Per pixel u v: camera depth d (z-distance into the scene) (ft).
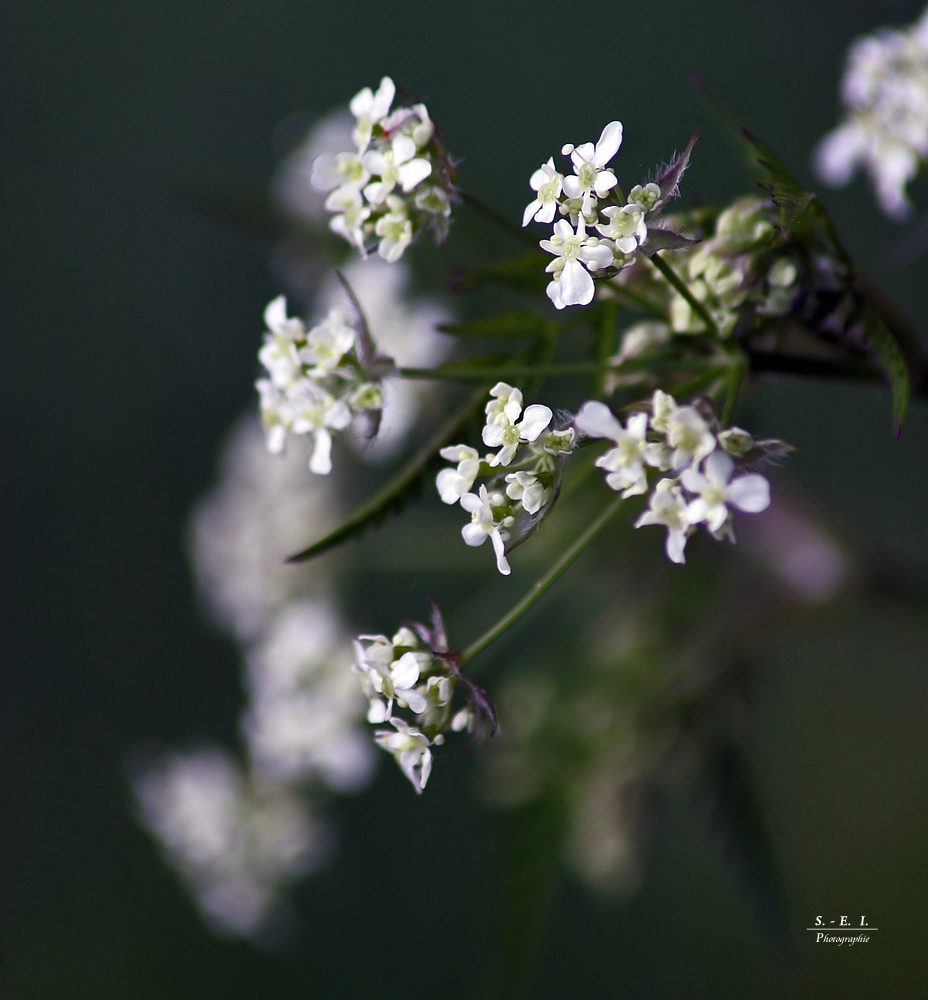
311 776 0.77
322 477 0.77
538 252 0.62
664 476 0.58
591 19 1.36
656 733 0.71
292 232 0.78
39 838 1.33
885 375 0.60
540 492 0.58
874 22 1.26
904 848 1.16
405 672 0.59
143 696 1.38
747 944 1.15
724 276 0.59
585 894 1.20
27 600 1.42
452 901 1.18
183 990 1.24
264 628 0.77
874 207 1.25
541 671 0.73
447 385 0.72
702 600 0.72
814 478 1.24
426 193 0.60
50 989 1.26
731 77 1.31
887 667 1.24
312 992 1.20
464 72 1.39
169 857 0.82
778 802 1.20
